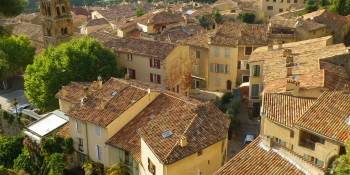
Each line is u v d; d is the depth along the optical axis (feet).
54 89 203.41
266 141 96.58
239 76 242.58
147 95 158.71
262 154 94.79
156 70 230.48
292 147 115.14
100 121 150.41
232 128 180.04
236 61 239.71
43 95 203.51
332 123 107.34
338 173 90.79
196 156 118.62
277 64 167.32
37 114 208.95
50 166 161.99
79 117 156.25
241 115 199.00
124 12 442.50
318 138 109.81
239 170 91.66
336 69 149.18
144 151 126.72
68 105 181.37
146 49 235.40
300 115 116.98
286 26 241.76
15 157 185.16
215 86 252.01
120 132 151.53
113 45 248.11
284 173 87.56
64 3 274.57
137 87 163.63
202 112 133.59
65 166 162.61
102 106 156.46
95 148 156.25
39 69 212.64
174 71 233.55
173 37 291.17
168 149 116.16
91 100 163.53
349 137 96.99
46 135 170.09
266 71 163.43
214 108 139.13
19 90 275.39
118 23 356.18
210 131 125.80
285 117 117.60
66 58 209.36
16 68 285.23
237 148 172.24
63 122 177.06
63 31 277.85
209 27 359.87
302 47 186.19
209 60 247.91
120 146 144.66
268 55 185.98
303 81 136.67
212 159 124.57
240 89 221.46
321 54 165.37
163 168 111.04
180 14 394.32
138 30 339.57
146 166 126.00
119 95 161.17
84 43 222.48
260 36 238.89
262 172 89.51
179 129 124.67
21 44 281.54
